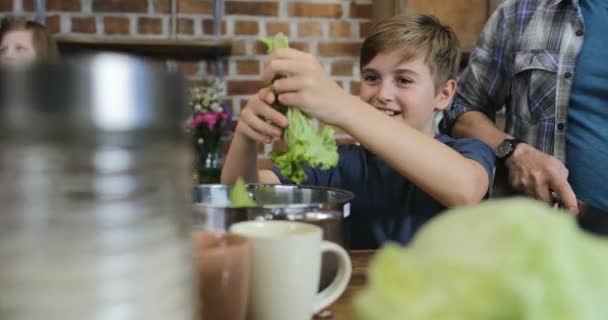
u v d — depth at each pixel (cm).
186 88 31
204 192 72
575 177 132
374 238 103
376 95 116
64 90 24
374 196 105
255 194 73
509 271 30
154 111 27
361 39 224
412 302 31
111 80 25
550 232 31
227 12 219
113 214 26
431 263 32
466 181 83
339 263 52
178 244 29
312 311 48
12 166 25
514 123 145
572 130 133
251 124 76
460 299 30
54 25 212
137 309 27
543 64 135
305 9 221
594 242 33
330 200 68
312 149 70
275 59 73
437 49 117
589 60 130
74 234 25
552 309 29
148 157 27
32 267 25
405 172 82
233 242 43
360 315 34
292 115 72
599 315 30
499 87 147
